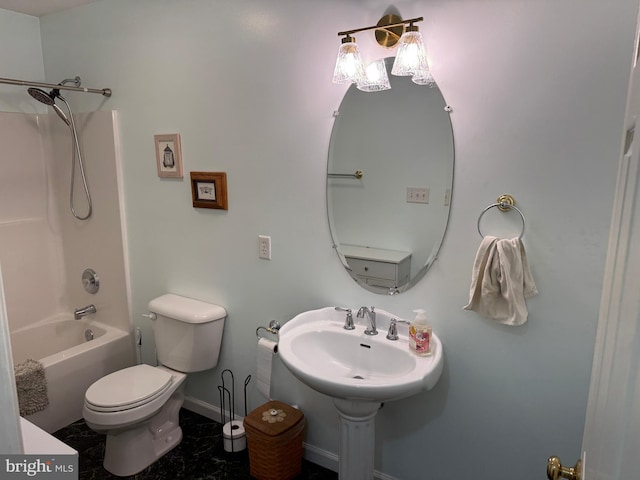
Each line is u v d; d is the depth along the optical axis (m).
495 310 1.55
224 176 2.19
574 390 1.52
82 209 2.85
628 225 0.59
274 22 1.90
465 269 1.65
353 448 1.74
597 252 1.42
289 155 1.99
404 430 1.90
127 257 2.70
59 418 2.46
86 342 2.77
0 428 0.63
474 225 1.61
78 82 2.61
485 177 1.56
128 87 2.44
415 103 1.65
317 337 1.87
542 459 1.63
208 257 2.36
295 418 2.08
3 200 2.76
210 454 2.28
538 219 1.49
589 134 1.37
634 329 0.50
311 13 1.80
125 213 2.64
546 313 1.53
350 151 1.82
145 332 2.75
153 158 2.43
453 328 1.72
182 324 2.30
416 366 1.58
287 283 2.12
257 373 2.15
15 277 2.84
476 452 1.76
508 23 1.44
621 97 1.31
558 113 1.41
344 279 1.95
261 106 2.02
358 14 1.70
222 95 2.12
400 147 1.71
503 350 1.63
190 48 2.17
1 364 0.63
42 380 2.34
